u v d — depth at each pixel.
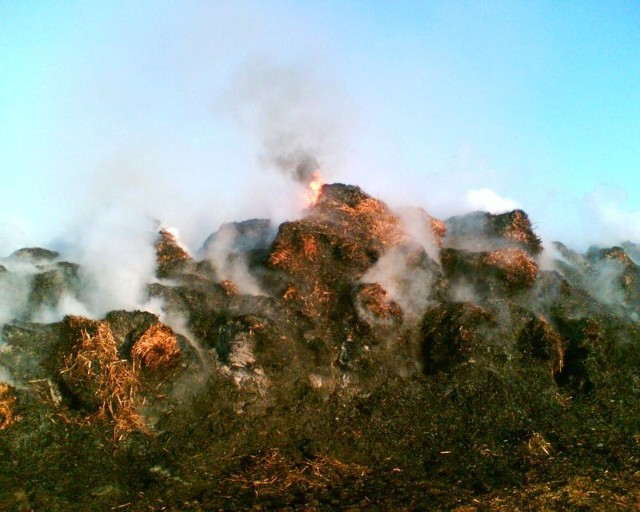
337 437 6.09
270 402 6.23
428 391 6.78
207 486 5.23
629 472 5.81
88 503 4.87
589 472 5.79
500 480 5.60
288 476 5.43
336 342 6.91
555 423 6.66
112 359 5.84
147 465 5.40
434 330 7.31
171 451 5.59
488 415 6.59
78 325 5.98
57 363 5.86
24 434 5.36
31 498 4.83
